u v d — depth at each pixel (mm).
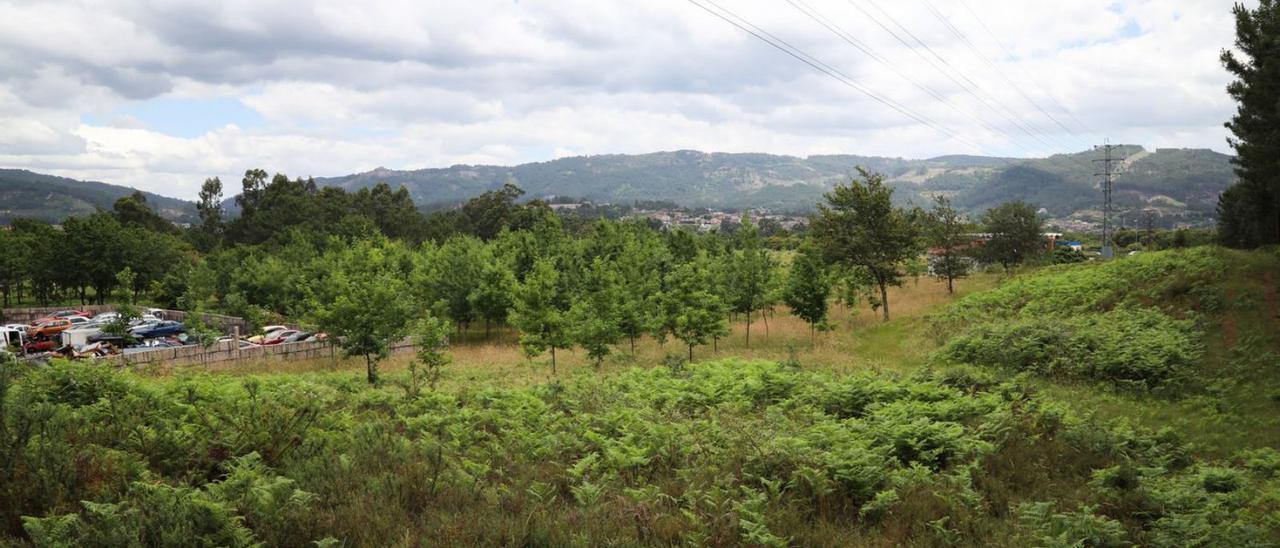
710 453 11203
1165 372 19234
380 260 54500
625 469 10461
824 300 35656
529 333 31281
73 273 61469
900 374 21109
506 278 44375
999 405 15102
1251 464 11727
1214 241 44375
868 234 40250
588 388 19750
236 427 9953
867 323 40219
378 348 28000
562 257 54844
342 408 15109
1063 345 22578
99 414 10523
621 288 39188
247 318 49844
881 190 41031
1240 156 32781
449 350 37812
